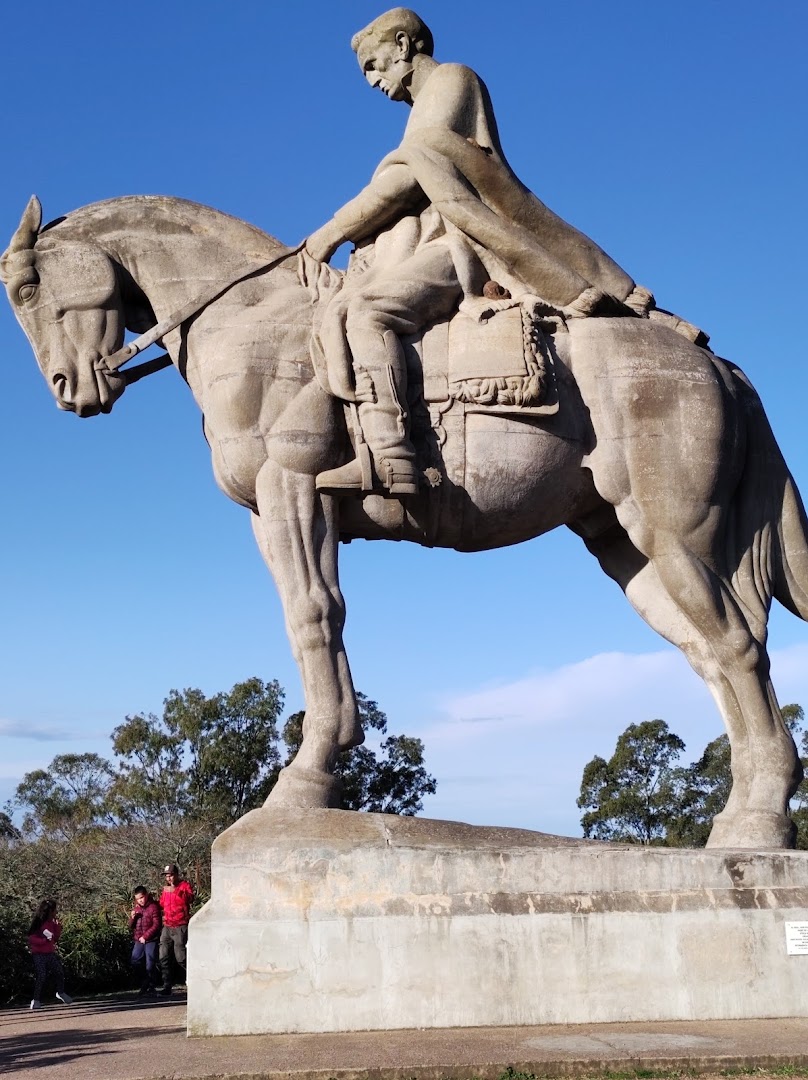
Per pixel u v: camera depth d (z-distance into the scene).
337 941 4.34
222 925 4.36
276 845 4.45
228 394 4.95
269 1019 4.27
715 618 5.08
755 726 5.04
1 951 11.49
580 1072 3.55
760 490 5.44
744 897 4.45
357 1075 3.53
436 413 5.06
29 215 5.29
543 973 4.33
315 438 4.92
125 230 5.36
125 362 5.21
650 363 5.21
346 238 5.36
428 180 5.25
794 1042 3.82
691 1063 3.58
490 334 5.10
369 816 4.55
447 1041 3.97
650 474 5.12
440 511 5.10
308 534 4.89
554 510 5.29
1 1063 4.17
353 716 4.80
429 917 4.35
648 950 4.37
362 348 4.91
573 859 4.46
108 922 14.56
